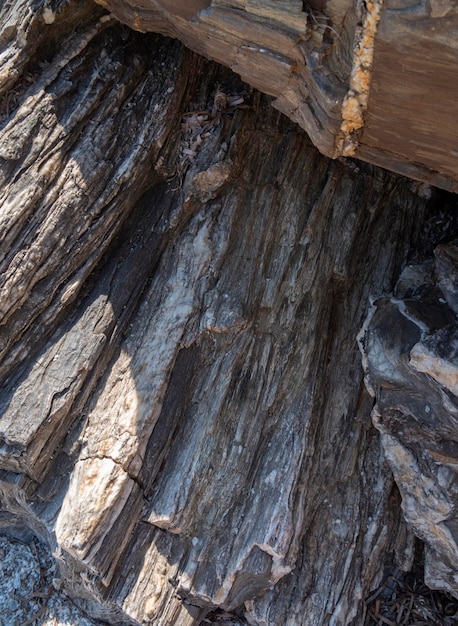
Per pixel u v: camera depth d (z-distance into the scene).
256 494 5.54
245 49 3.84
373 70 3.30
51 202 4.74
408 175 4.18
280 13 3.41
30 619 6.57
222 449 5.52
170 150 5.38
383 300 5.47
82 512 5.03
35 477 5.21
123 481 5.18
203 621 6.07
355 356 5.88
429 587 6.08
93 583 5.30
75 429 5.27
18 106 4.72
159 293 5.46
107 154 4.98
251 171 5.62
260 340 5.62
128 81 5.11
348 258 5.80
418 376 4.86
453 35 2.84
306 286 5.69
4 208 4.57
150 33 5.32
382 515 6.00
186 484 5.39
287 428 5.63
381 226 5.99
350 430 5.88
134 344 5.36
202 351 5.52
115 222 5.21
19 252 4.65
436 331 4.76
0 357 4.85
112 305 5.25
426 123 3.50
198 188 5.41
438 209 6.09
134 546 5.46
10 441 4.88
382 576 6.25
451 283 5.16
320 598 5.79
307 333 5.70
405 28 2.95
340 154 4.22
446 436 5.05
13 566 6.96
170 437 5.51
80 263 5.06
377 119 3.68
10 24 4.60
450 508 5.38
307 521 5.73
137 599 5.42
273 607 5.76
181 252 5.47
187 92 5.45
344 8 3.25
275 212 5.67
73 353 5.04
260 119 5.60
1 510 6.59
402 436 5.41
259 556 5.46
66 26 4.84
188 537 5.59
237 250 5.56
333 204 5.77
